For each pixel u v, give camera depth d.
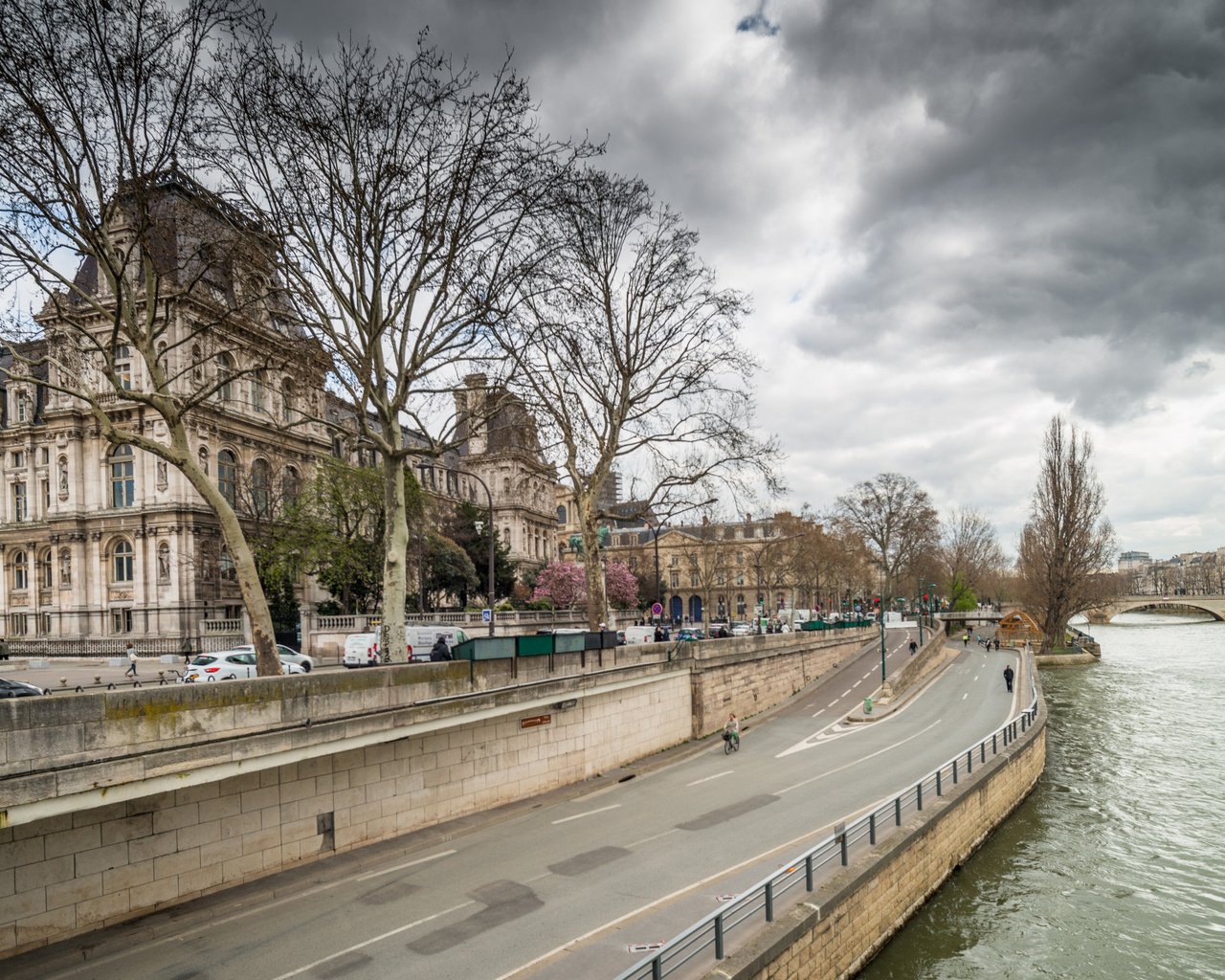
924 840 19.23
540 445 30.81
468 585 61.50
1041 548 89.56
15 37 14.46
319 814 16.17
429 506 58.94
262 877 14.98
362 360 20.58
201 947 12.53
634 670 27.72
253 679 13.94
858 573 102.38
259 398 54.16
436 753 19.12
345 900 14.62
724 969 11.14
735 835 19.22
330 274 20.11
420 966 12.12
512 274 22.22
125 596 51.91
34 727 10.62
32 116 15.39
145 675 37.50
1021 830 25.81
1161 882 21.52
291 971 11.89
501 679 20.77
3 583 57.97
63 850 12.05
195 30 16.36
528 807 21.27
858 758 29.39
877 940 16.28
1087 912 19.48
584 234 28.78
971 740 32.75
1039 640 85.31
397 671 17.28
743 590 110.12
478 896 15.00
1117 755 37.72
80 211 15.77
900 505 80.12
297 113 18.62
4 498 58.88
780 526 79.81
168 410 17.53
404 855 17.20
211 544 51.41
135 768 11.78
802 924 13.14
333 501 45.88
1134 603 157.62
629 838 18.84
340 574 45.03
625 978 9.17
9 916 11.38
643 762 28.02
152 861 13.21
